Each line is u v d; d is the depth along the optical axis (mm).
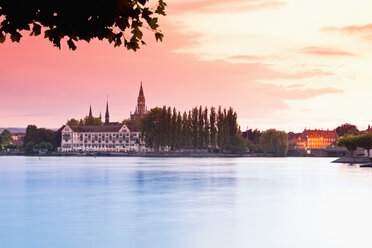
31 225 41875
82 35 6648
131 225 41812
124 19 6660
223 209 51219
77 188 75875
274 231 38969
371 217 45438
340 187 75750
